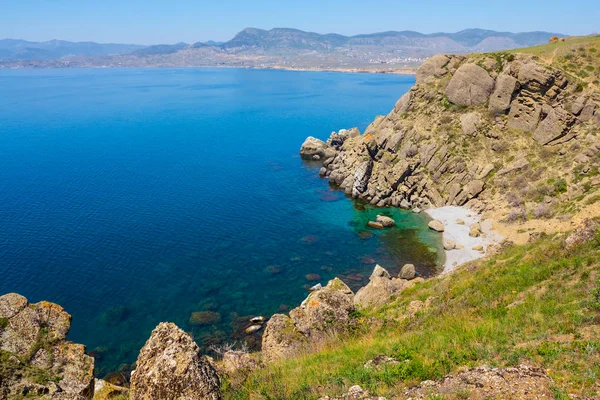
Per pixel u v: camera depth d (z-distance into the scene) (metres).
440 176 68.25
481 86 70.06
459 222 59.12
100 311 40.00
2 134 125.75
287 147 110.06
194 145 113.00
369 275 47.31
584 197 48.06
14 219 61.41
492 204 59.72
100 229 58.66
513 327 16.19
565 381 11.61
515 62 66.25
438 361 14.05
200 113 166.88
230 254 52.25
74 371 11.63
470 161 66.69
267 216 64.81
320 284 44.56
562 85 61.47
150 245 54.12
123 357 33.81
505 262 26.08
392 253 52.50
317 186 79.31
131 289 43.84
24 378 10.66
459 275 27.86
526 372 12.26
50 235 56.19
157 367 11.51
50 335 12.14
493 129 67.31
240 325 37.88
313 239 56.81
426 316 21.28
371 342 18.67
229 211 66.62
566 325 14.87
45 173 86.19
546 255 23.38
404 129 75.69
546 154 59.88
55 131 131.50
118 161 96.81
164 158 99.69
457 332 17.09
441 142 70.38
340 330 21.69
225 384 14.76
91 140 118.88
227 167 92.06
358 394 12.74
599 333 13.66
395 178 69.62
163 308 40.69
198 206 68.56
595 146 53.44
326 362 16.66
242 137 122.31
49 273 46.41
